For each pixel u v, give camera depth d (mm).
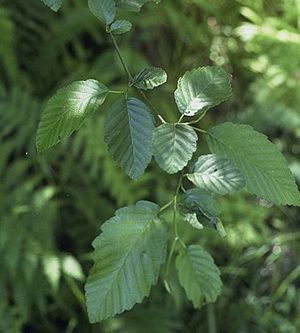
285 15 3887
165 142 1105
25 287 2992
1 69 3568
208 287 1242
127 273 1149
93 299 1146
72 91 1154
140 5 1236
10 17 3535
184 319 3336
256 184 1156
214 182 1148
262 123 3553
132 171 1115
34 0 3551
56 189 3270
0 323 2924
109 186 3377
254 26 3768
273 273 3557
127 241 1155
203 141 3541
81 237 3373
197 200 1180
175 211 1189
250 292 3484
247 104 3908
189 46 3941
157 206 1180
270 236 3639
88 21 3514
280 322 3387
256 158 1156
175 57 3939
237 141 1159
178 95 1139
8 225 2973
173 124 1117
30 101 3314
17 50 3598
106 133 1129
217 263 3477
